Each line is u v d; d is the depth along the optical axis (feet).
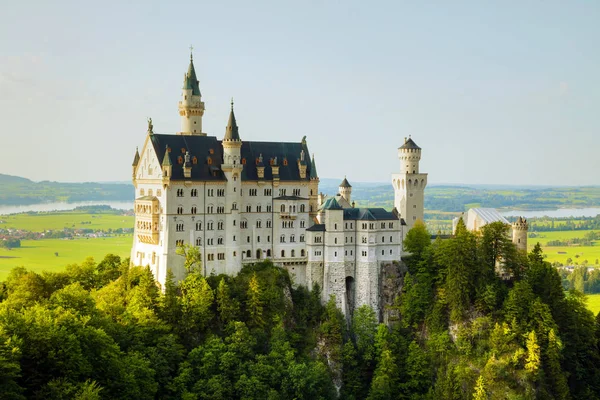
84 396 469.16
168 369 621.31
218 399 619.67
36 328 498.28
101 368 530.27
